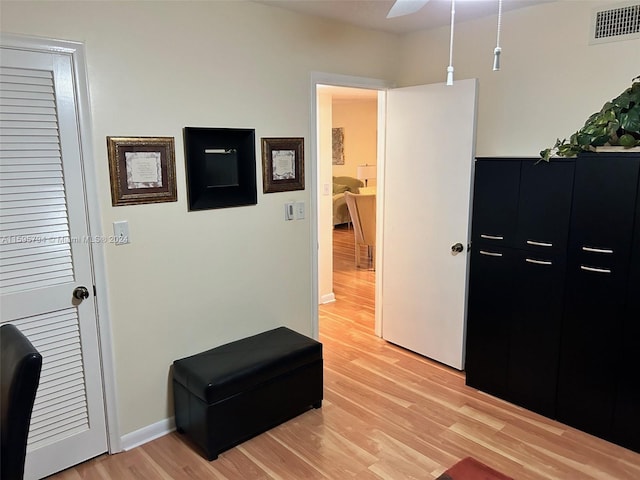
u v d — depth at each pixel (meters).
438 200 3.17
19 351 1.30
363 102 9.14
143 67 2.21
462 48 3.13
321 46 2.97
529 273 2.60
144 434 2.46
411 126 3.27
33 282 2.02
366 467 2.21
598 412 2.40
